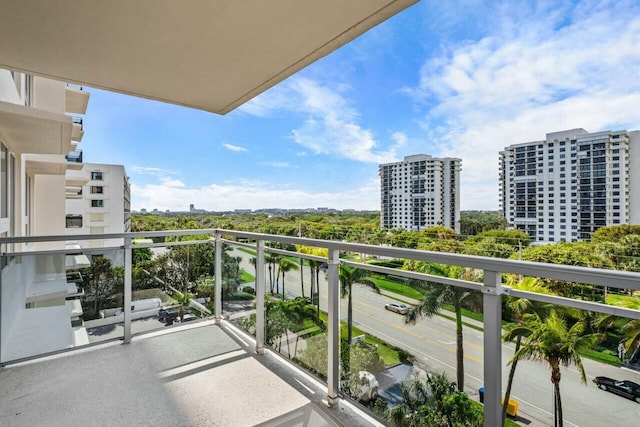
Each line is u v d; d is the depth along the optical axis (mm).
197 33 1822
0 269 2432
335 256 1967
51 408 1917
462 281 1363
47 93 8523
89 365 2436
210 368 2395
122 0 1521
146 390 2107
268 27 1778
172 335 3006
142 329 2988
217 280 3412
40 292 2570
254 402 1979
